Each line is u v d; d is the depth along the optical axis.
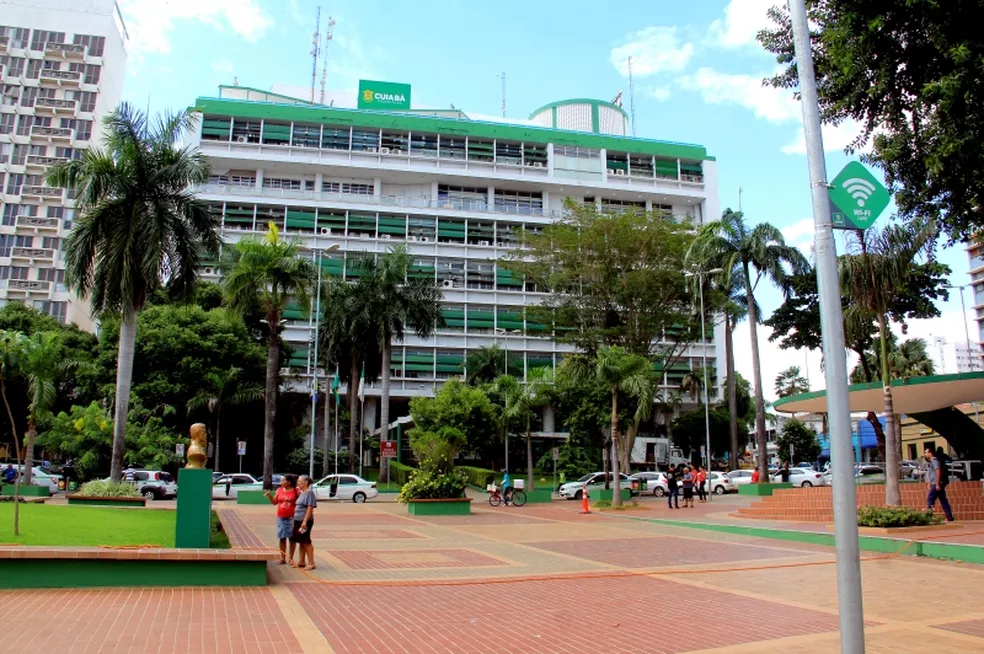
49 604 7.85
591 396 41.47
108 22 63.78
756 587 10.05
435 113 72.75
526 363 64.31
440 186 67.81
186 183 25.08
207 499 11.01
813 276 36.66
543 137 69.38
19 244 57.53
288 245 33.72
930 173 11.89
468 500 26.09
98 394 40.16
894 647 6.51
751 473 39.66
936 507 19.16
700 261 38.59
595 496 36.03
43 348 30.59
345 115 64.81
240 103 63.03
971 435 23.31
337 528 19.42
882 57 11.83
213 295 47.94
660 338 46.59
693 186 71.94
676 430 62.38
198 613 7.75
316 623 7.49
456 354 63.62
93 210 23.86
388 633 7.14
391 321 43.53
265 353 45.97
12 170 58.72
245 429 48.50
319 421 58.69
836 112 13.05
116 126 24.30
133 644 6.36
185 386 40.22
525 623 7.68
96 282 23.81
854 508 4.65
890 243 18.27
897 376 38.66
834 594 9.43
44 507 17.28
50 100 60.50
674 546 15.28
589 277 42.62
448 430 29.16
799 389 79.56
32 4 62.53
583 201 70.81
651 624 7.64
